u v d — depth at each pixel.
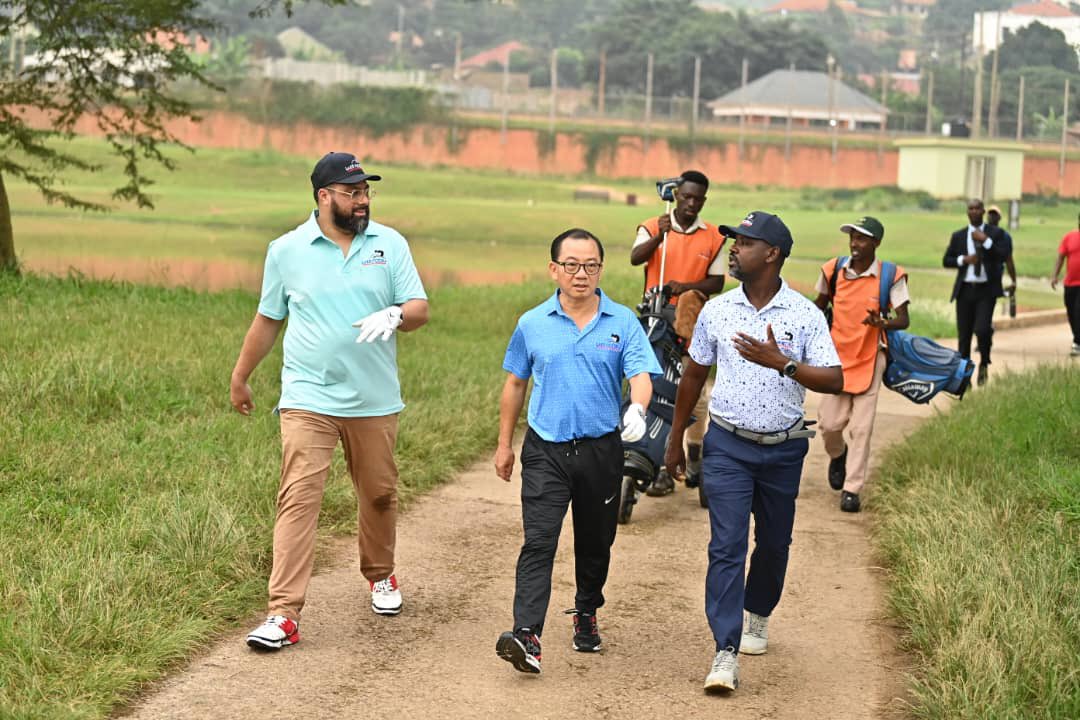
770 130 100.44
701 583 6.76
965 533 6.76
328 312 5.61
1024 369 13.59
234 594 5.93
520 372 5.51
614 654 5.64
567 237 5.36
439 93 99.81
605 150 95.50
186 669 5.21
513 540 7.40
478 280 29.77
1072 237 16.98
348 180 5.55
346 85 98.19
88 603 5.31
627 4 138.25
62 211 52.41
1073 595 5.79
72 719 4.49
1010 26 134.50
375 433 5.76
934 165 78.56
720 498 5.29
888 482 8.71
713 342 5.40
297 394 5.63
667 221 8.31
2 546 5.99
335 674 5.23
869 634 5.98
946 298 24.95
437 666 5.39
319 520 7.36
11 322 11.64
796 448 5.35
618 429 5.46
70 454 7.65
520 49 166.50
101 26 16.86
